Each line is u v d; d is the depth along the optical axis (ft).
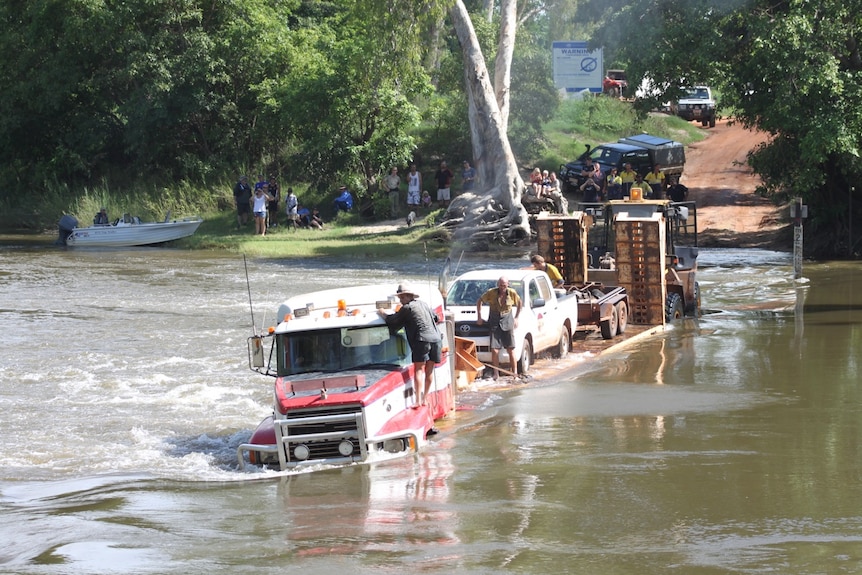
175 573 46.65
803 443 71.56
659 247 134.10
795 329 129.90
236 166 301.63
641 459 67.67
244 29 293.84
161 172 311.68
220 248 241.76
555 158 298.56
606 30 222.28
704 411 84.02
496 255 222.48
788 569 44.78
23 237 280.72
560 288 121.60
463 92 301.63
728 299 160.86
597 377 102.58
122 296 162.61
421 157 305.73
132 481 67.00
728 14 203.51
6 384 100.83
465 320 104.58
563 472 64.69
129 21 296.71
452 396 86.63
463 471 65.92
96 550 50.70
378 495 60.49
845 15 193.77
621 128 343.26
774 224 241.96
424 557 47.67
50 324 135.95
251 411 89.61
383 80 272.51
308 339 75.77
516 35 306.35
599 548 48.39
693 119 374.43
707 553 47.29
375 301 79.71
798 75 193.26
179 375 104.63
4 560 49.70
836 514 53.88
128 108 297.53
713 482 61.16
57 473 70.18
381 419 70.90
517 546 49.01
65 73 305.94
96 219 270.46
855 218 214.69
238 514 57.52
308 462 69.15
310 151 277.44
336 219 275.18
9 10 324.39
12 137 328.08
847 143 189.37
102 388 98.94
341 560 47.60
